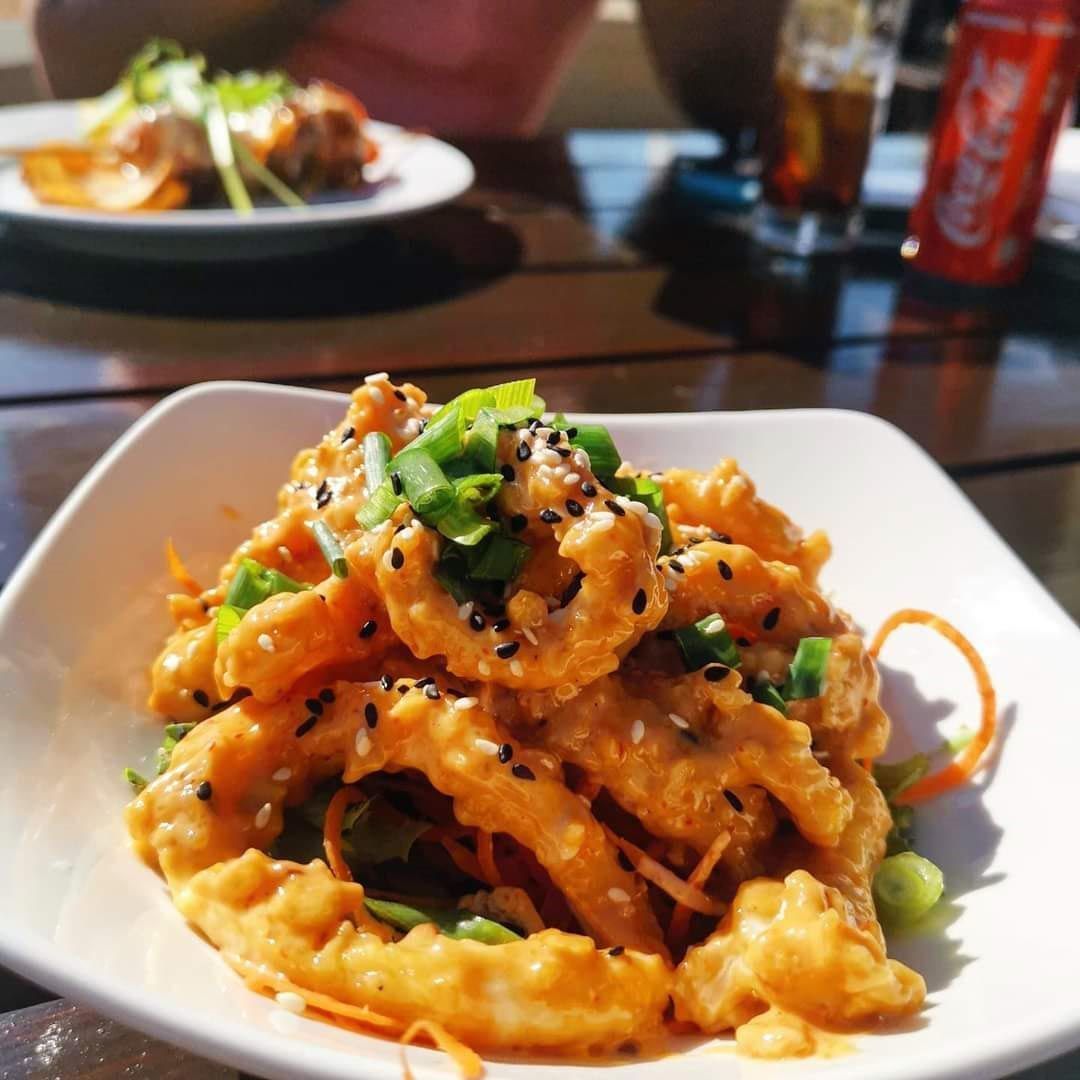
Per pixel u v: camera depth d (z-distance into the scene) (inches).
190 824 8.7
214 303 20.1
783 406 17.9
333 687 9.4
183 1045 6.4
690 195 28.4
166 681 10.2
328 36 39.4
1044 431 17.9
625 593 8.5
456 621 8.8
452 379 17.7
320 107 24.6
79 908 7.7
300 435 13.1
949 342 21.1
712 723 9.4
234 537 12.4
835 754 10.1
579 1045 7.8
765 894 8.6
